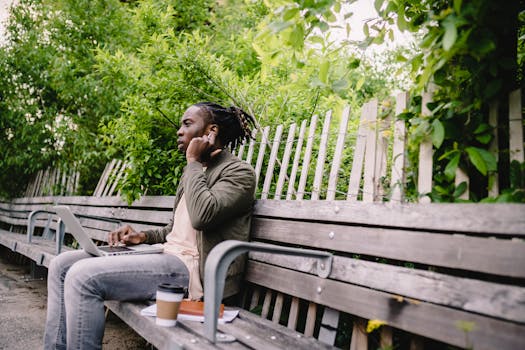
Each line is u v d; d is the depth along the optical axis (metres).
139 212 3.54
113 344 2.87
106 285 1.90
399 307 1.47
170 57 3.20
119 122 3.52
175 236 2.28
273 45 1.96
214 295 1.46
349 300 1.66
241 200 2.09
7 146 6.42
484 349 1.21
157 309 1.67
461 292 1.31
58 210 2.25
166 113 3.29
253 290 2.28
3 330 3.02
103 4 5.75
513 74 1.59
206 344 1.46
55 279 2.27
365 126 1.96
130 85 3.80
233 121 2.49
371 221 1.68
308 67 2.17
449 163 1.52
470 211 1.36
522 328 1.15
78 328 1.83
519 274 1.20
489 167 1.44
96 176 5.87
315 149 2.85
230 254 1.50
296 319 1.93
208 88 3.26
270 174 2.45
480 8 1.39
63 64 5.49
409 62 1.66
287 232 2.07
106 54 3.99
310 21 1.86
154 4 5.07
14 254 6.42
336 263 1.76
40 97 6.21
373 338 1.63
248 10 5.02
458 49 1.46
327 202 1.92
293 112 3.11
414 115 1.73
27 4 6.13
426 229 1.49
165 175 3.50
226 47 4.93
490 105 1.55
